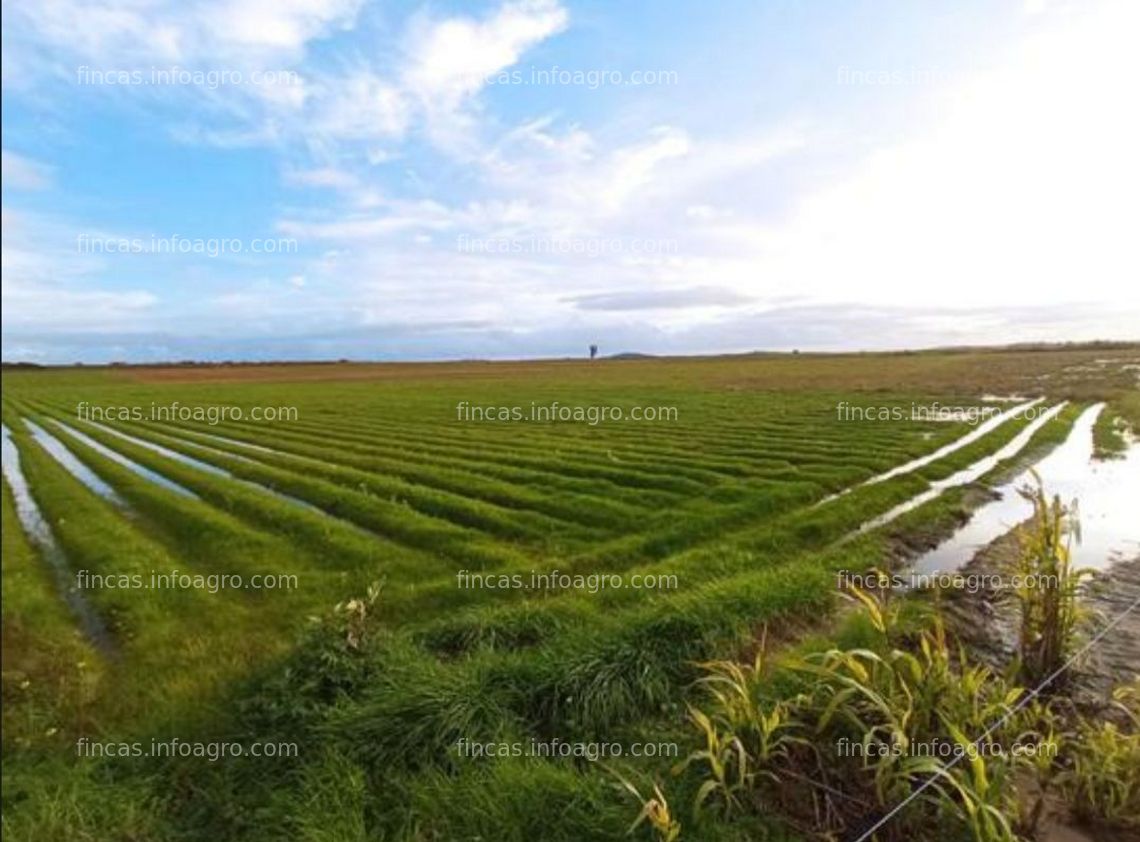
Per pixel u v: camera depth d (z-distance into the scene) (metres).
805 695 6.32
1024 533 7.95
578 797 5.77
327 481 23.27
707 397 53.84
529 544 15.29
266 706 7.66
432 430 37.47
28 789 7.01
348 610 8.66
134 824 6.44
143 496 22.17
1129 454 23.34
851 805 5.46
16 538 18.25
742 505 17.27
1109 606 10.12
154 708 8.44
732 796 5.52
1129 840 5.11
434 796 6.16
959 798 5.35
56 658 10.27
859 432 30.30
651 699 7.47
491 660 8.08
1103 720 6.73
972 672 6.02
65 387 101.38
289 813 6.29
